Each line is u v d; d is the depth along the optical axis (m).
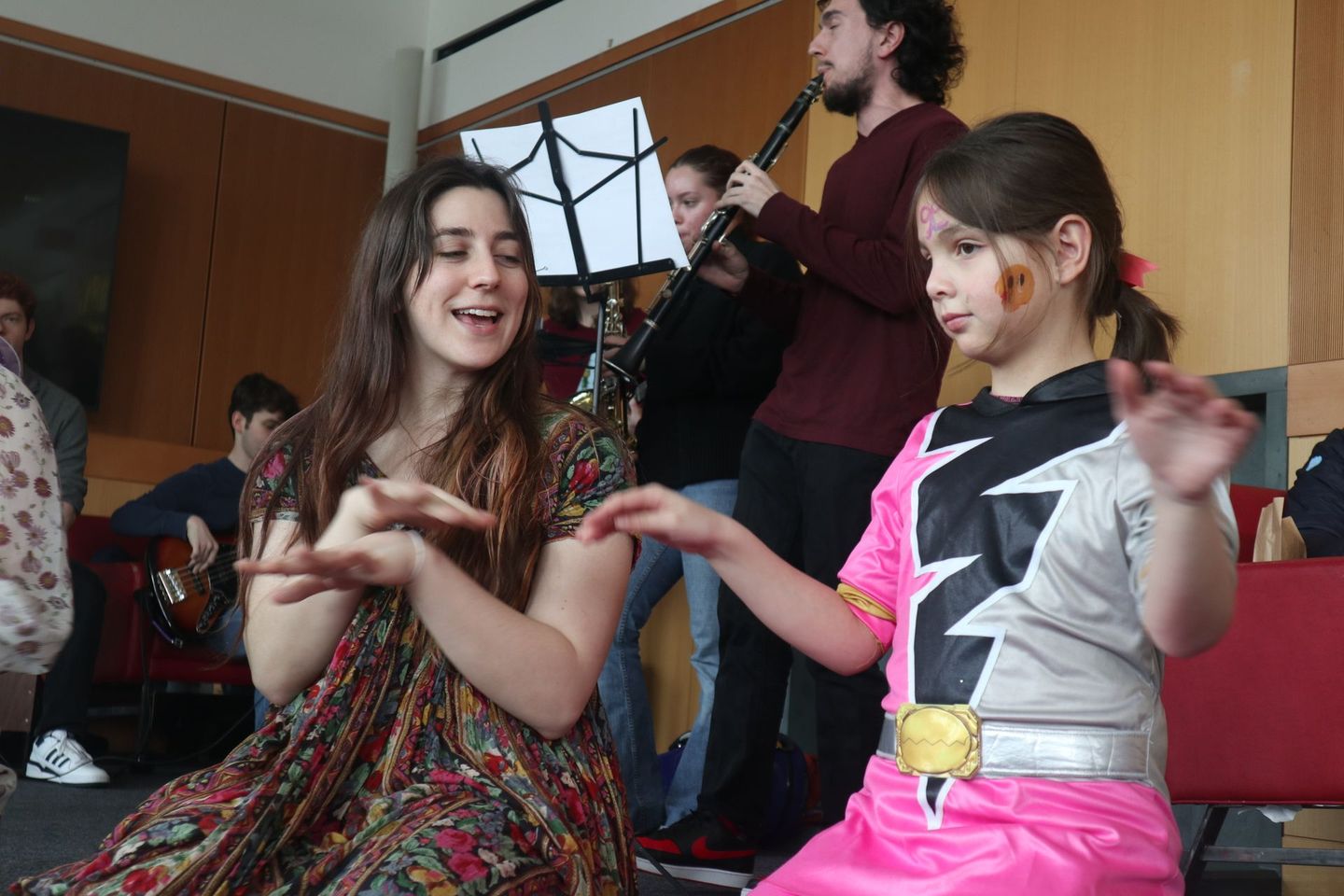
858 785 2.20
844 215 2.47
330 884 1.07
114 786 3.74
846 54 2.52
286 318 6.21
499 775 1.20
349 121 6.41
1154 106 3.35
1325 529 2.15
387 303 1.37
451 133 6.25
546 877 1.12
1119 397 0.86
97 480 5.68
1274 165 3.08
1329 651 1.87
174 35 6.02
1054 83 3.61
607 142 2.73
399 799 1.17
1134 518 1.07
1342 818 2.72
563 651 1.22
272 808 1.14
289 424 1.44
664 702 4.37
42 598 1.35
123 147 5.77
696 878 2.39
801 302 2.57
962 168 1.21
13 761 4.00
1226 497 1.02
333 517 1.33
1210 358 3.17
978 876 1.02
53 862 2.45
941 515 1.18
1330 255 2.95
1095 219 1.21
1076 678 1.07
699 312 3.02
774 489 2.40
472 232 1.37
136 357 5.84
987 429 1.20
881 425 2.28
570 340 3.22
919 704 1.12
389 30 6.54
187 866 1.10
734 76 4.71
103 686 4.69
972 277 1.20
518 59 5.91
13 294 4.00
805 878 1.12
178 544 4.22
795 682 4.04
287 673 1.28
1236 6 3.19
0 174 5.54
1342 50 2.97
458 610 1.17
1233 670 1.94
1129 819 1.04
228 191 6.12
